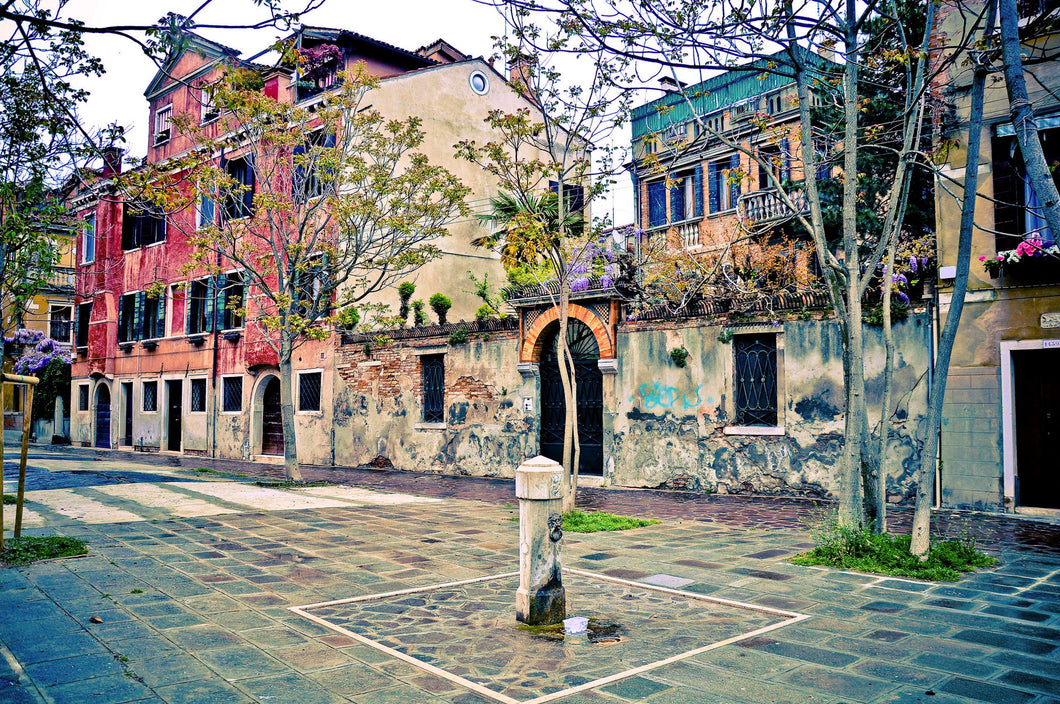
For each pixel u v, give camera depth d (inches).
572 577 252.5
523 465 201.6
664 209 742.5
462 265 854.5
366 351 751.1
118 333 1104.8
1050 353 402.9
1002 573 257.0
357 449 757.3
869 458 285.7
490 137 885.8
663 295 558.6
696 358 520.7
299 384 831.1
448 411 675.4
